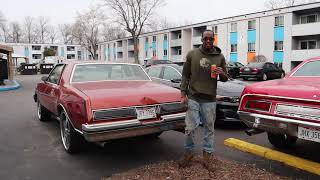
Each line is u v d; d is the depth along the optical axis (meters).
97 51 90.25
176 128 5.07
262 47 41.00
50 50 89.88
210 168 4.28
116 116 4.62
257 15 41.28
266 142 6.04
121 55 78.69
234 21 44.44
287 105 4.30
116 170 4.65
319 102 3.94
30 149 5.74
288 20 37.88
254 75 25.95
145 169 4.44
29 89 18.72
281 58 38.88
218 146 5.74
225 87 7.25
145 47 66.06
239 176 4.09
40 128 7.43
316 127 3.95
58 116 5.92
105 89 5.12
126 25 58.69
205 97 4.33
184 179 3.99
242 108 4.88
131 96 4.80
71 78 5.73
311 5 35.41
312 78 5.20
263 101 4.60
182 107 5.14
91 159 5.16
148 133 4.82
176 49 58.47
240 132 6.87
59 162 5.03
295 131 4.21
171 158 5.14
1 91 17.27
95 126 4.47
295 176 4.30
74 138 5.23
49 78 7.04
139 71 6.36
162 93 5.09
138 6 57.81
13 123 8.03
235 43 44.50
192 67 4.31
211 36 4.22
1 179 4.36
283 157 4.74
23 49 103.62
